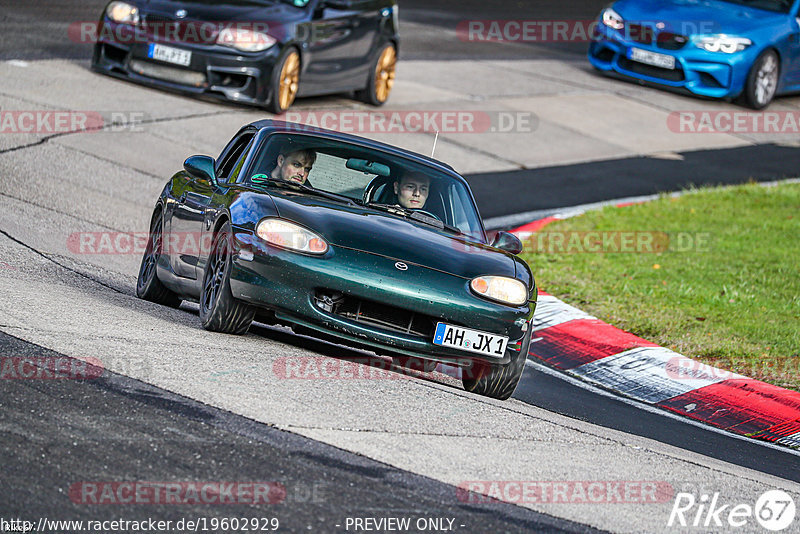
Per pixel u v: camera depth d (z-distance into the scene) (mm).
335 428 18359
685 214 51188
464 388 24938
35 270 28812
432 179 27688
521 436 20359
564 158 60031
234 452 16516
